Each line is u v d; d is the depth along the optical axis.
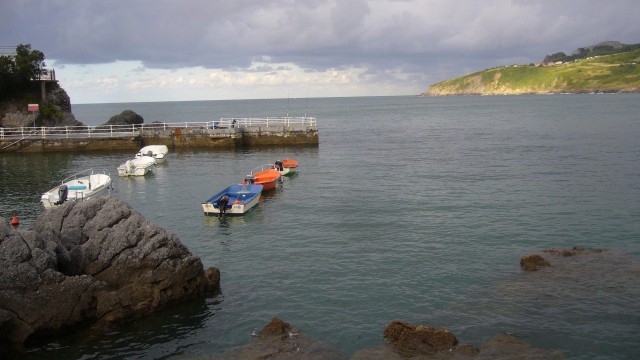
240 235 28.98
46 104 74.88
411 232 28.59
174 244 19.69
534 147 65.94
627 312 17.97
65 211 20.36
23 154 63.22
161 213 34.47
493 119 128.88
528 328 17.09
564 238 26.83
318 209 34.69
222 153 63.22
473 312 18.42
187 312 18.97
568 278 21.05
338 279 21.95
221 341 16.94
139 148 66.06
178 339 17.08
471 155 60.75
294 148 67.25
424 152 64.81
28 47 77.12
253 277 22.44
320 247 26.36
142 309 18.42
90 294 17.59
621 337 16.44
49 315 16.69
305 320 18.27
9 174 49.59
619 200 34.69
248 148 67.31
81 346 16.62
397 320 18.08
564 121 109.25
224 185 43.88
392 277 22.03
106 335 17.28
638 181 41.00
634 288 19.84
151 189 42.50
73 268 18.66
